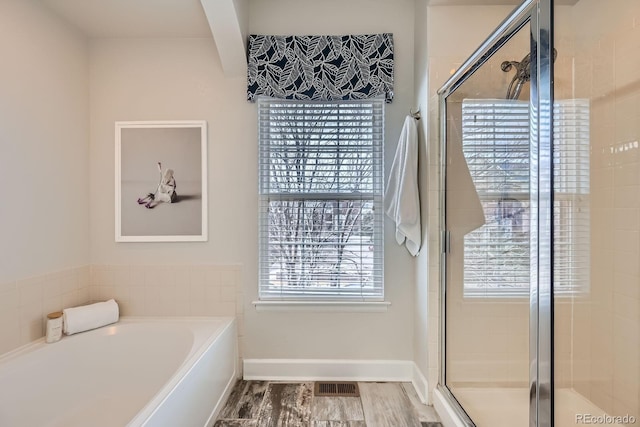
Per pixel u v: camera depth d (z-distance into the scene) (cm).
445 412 162
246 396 189
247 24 200
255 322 208
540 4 134
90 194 206
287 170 207
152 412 113
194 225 207
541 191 141
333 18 202
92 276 207
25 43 163
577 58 158
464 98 166
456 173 171
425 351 184
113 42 207
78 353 173
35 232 169
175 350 184
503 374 157
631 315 142
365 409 176
